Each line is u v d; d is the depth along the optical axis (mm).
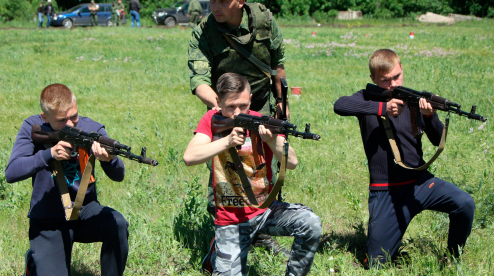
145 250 3908
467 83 10820
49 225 3014
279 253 3756
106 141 2707
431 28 27906
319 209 4762
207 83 3863
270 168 3223
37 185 3002
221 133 3068
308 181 5480
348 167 5914
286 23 34250
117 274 3078
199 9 24078
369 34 23234
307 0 37031
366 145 3701
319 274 3516
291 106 9203
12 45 18234
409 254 3756
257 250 3879
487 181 5051
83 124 3152
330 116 8367
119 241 3023
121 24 31844
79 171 3105
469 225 3473
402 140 3588
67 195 2934
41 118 3111
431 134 3691
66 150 2836
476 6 38344
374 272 3496
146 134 7297
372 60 3650
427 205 3568
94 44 18719
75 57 15453
